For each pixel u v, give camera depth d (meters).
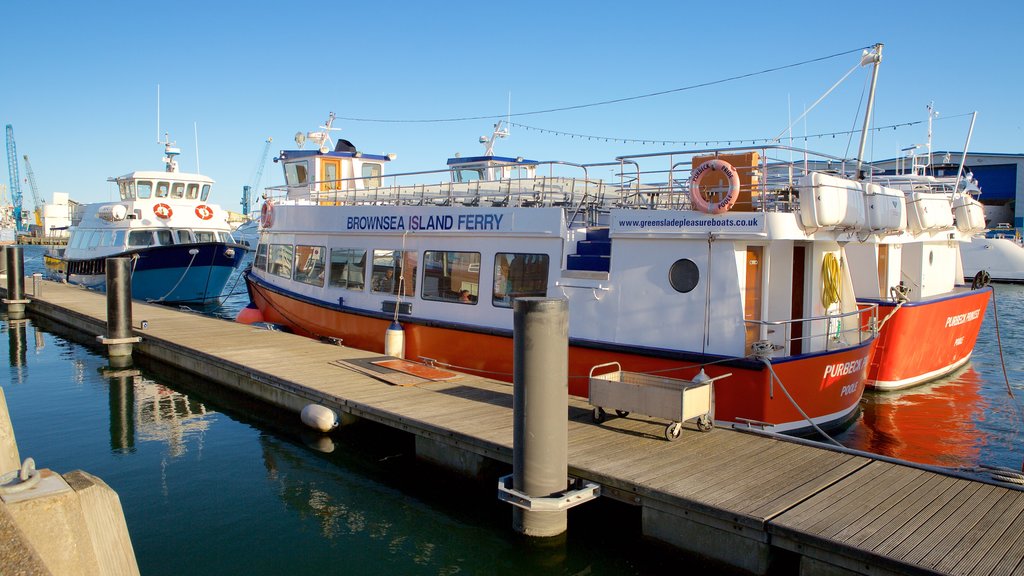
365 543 7.34
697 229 9.44
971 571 4.95
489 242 11.90
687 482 6.72
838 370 9.79
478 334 11.92
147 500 8.47
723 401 9.23
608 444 7.93
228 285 39.91
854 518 5.86
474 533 7.52
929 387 14.49
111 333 16.67
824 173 10.22
